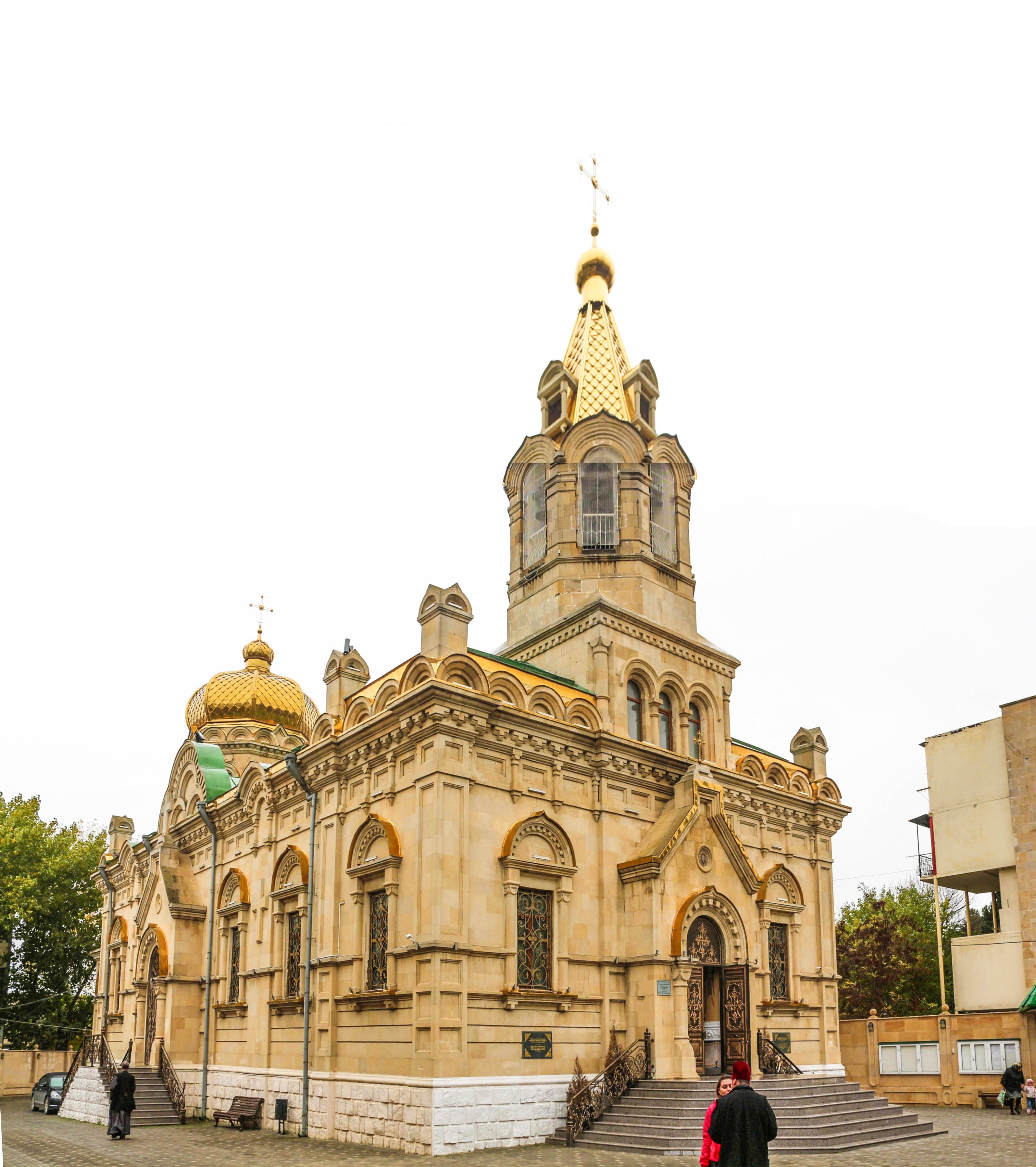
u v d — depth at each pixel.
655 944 27.36
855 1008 58.09
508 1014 25.00
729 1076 13.02
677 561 35.56
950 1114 31.77
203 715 47.22
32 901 50.41
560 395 37.75
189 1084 34.28
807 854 36.16
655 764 30.77
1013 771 39.12
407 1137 23.33
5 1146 26.45
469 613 27.47
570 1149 23.62
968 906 42.72
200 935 36.22
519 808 26.89
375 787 27.58
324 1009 27.27
